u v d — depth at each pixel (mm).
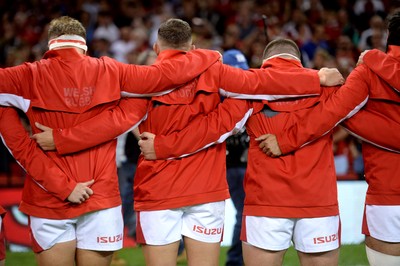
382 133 17516
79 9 53281
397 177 17594
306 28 48781
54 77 17094
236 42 43188
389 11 48188
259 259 17703
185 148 17516
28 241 30125
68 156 17297
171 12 56062
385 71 17312
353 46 44812
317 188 17469
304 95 17703
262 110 17953
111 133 17234
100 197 17328
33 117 17281
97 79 17219
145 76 17328
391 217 17562
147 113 17922
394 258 17734
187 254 18047
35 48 47844
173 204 17547
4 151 35688
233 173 22859
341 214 30891
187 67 17469
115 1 55688
